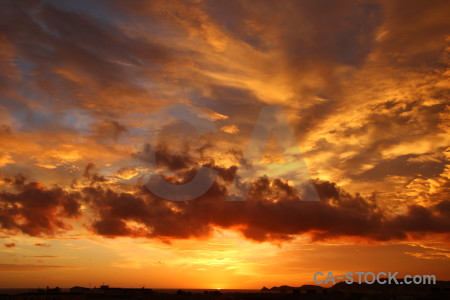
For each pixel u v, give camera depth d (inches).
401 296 4670.3
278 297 5807.1
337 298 5044.3
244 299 5935.0
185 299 6215.6
